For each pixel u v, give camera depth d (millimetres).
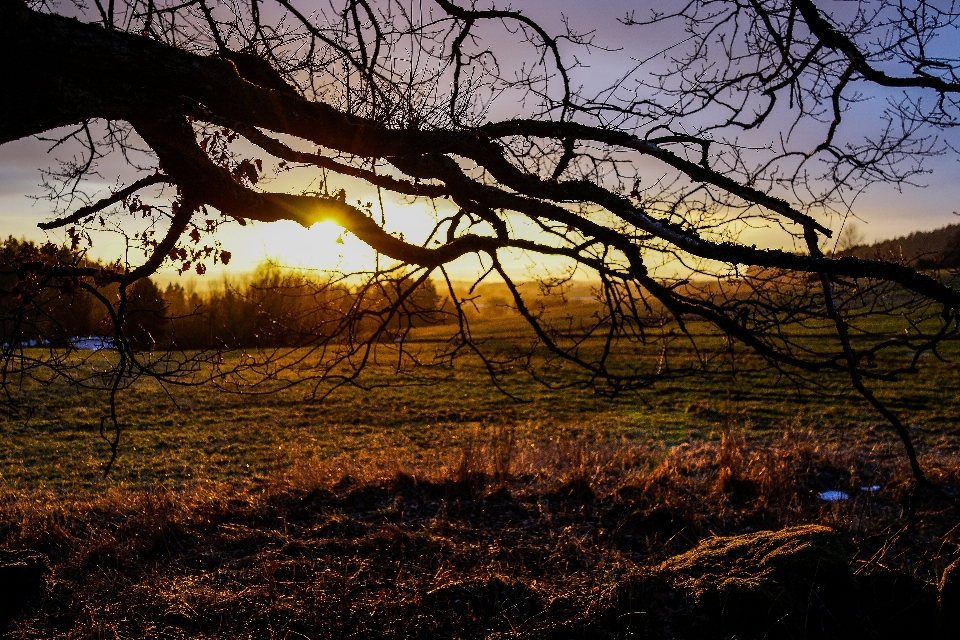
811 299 3381
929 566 5051
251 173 3666
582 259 3174
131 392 21359
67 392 20672
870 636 4531
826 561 4848
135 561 6180
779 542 5195
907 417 17516
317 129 2734
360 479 8727
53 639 4660
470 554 6266
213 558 6309
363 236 3160
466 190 3068
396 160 2984
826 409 18547
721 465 9297
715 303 3414
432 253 3189
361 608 5090
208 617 5004
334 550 6430
